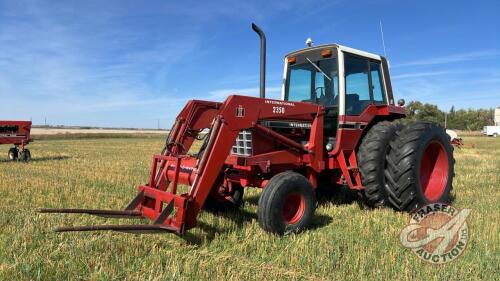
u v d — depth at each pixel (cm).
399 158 600
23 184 862
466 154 2003
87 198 722
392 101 712
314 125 592
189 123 577
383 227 533
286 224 502
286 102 555
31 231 493
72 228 401
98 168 1232
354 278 371
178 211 451
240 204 646
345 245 457
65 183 888
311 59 665
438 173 679
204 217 576
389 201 620
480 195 788
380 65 699
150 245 451
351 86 639
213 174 476
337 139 611
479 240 474
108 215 494
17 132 1445
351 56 643
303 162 584
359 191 655
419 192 602
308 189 525
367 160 616
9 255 418
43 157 1673
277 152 556
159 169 554
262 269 394
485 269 391
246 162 524
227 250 447
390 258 414
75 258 408
